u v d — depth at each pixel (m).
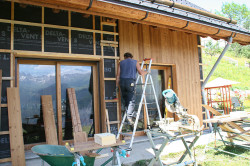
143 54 5.33
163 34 5.72
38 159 3.78
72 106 4.46
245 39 5.80
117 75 4.57
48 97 4.39
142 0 3.62
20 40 3.96
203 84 6.16
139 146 4.53
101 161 3.58
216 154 3.99
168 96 3.09
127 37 5.15
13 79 3.88
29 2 3.16
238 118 3.73
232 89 14.73
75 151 2.18
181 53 5.98
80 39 4.54
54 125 4.23
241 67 23.03
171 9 4.01
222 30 5.12
